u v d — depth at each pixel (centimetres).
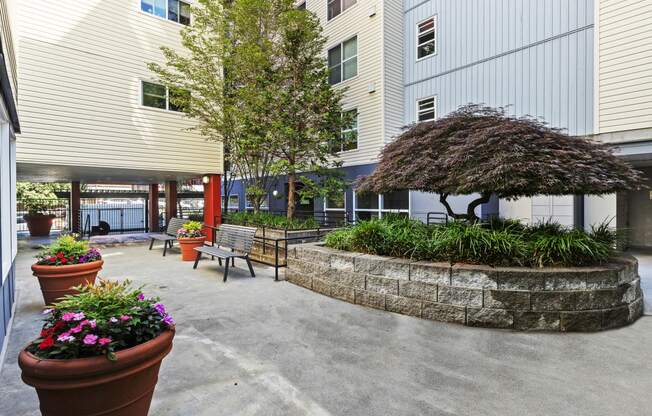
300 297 516
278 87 965
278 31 1031
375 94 1126
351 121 978
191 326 397
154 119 982
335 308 464
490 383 272
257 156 1012
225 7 998
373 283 465
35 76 791
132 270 709
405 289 437
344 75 1234
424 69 1123
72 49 843
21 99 773
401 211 1129
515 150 429
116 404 187
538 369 294
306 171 1187
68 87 837
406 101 1173
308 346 343
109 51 900
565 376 282
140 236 1349
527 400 249
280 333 377
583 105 809
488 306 390
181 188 2278
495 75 960
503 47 945
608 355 320
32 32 788
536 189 432
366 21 1150
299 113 950
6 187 389
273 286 581
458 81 1040
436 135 530
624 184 423
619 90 720
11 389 266
